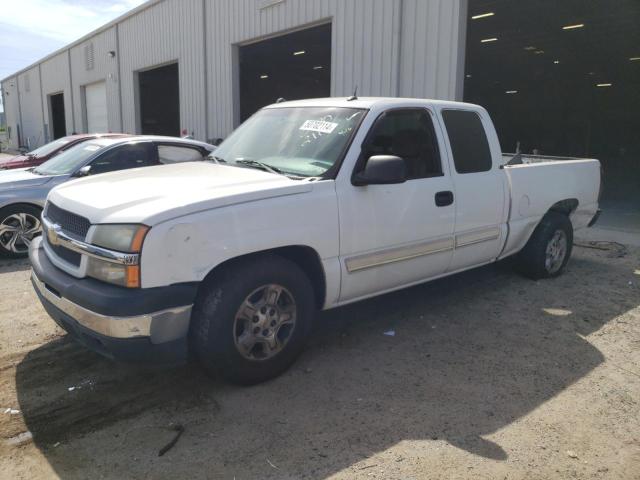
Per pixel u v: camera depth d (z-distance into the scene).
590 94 31.48
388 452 3.02
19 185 7.21
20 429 3.21
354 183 3.98
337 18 11.48
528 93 33.69
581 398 3.65
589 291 5.85
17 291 5.82
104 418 3.33
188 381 3.79
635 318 5.10
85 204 3.52
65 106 29.91
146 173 4.18
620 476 2.86
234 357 3.49
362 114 4.21
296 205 3.64
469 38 21.42
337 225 3.87
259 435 3.16
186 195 3.38
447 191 4.64
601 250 7.82
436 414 3.41
